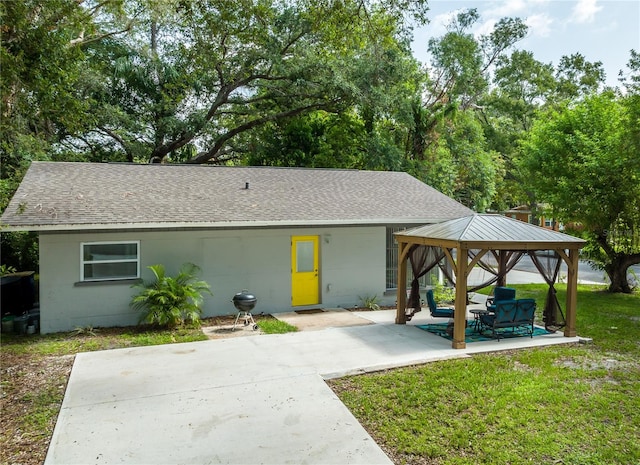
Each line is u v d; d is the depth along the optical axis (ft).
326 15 33.86
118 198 36.68
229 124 91.81
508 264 42.32
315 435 17.28
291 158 83.30
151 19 56.34
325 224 39.86
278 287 40.83
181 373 23.72
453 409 19.80
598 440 17.31
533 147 59.62
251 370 24.21
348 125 83.51
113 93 76.13
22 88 24.13
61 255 33.27
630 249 53.78
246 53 74.49
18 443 16.55
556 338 32.32
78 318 33.83
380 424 18.40
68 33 31.32
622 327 36.22
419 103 84.64
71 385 21.95
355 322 36.99
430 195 51.06
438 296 44.73
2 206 32.01
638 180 49.29
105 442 16.51
